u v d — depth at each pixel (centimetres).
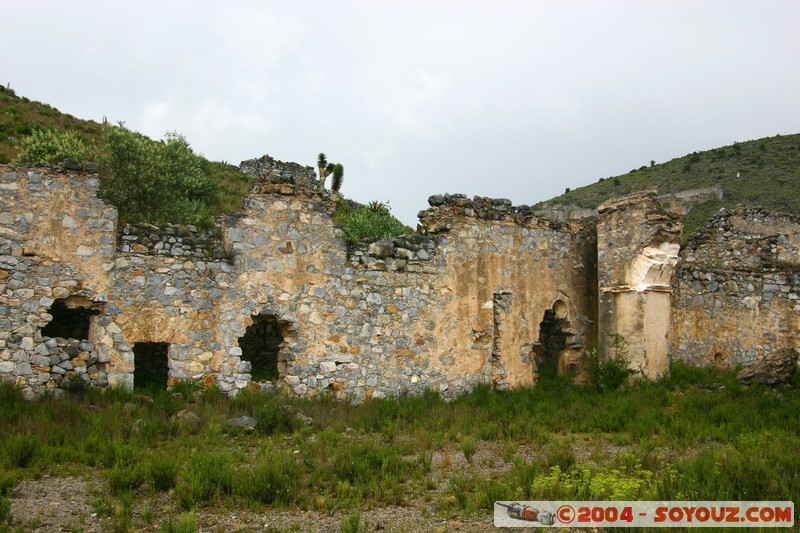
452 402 1470
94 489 738
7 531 608
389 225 2523
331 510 710
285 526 657
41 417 984
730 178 5641
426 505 742
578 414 1296
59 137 2464
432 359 1525
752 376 1565
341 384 1408
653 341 1595
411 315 1510
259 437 1044
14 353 1130
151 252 1266
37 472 782
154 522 654
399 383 1477
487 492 761
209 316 1296
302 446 980
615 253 1658
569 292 1739
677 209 1647
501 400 1468
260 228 1365
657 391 1473
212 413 1138
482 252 1619
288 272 1381
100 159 2030
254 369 1552
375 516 700
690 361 1812
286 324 1384
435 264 1555
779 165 5738
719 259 2177
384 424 1195
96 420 993
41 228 1175
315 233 1420
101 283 1210
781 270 1972
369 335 1455
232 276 1326
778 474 799
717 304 1881
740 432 1101
